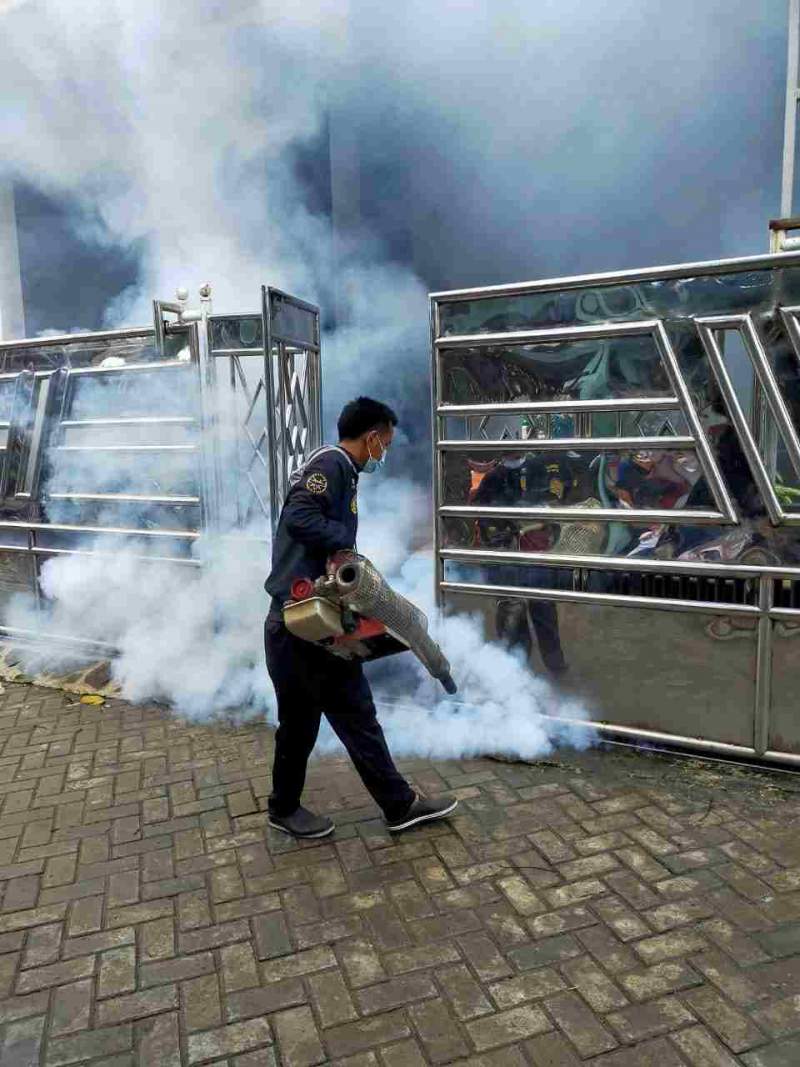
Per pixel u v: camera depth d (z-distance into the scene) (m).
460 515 3.87
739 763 3.50
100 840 3.15
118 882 2.88
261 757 3.79
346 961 2.44
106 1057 2.13
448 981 2.34
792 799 3.22
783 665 3.32
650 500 3.47
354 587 2.69
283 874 2.88
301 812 3.15
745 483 3.28
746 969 2.33
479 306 3.69
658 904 2.62
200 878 2.88
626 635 3.61
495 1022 2.18
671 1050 2.07
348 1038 2.15
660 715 3.60
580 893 2.70
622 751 3.68
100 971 2.44
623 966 2.36
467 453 3.83
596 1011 2.20
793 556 3.24
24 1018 2.27
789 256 3.04
